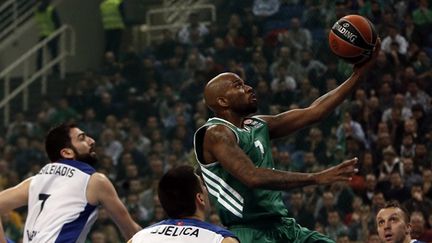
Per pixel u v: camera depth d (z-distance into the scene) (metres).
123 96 17.20
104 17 19.86
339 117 12.36
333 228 11.65
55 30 20.47
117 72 17.67
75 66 20.95
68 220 6.07
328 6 13.48
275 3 16.14
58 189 6.16
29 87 19.69
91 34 21.09
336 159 12.13
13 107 19.33
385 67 13.55
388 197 12.03
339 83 12.80
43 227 6.06
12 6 21.69
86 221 6.14
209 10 18.94
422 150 12.53
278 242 5.78
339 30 6.03
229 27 16.58
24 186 6.30
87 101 17.31
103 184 6.17
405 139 12.75
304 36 13.93
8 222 13.82
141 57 17.80
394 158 12.41
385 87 13.29
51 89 19.61
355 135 12.38
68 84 19.59
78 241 6.09
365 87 13.29
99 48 21.02
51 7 20.41
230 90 5.81
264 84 13.83
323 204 11.80
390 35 13.75
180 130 15.26
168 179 4.98
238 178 5.39
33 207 6.17
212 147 5.56
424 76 13.55
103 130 16.44
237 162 5.41
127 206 13.59
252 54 15.96
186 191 4.95
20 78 20.41
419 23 14.21
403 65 13.66
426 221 11.61
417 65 13.71
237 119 5.83
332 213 11.70
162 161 14.89
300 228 5.93
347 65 12.68
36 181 6.24
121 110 16.81
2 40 21.34
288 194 12.23
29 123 17.53
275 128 6.17
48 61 20.48
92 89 17.61
